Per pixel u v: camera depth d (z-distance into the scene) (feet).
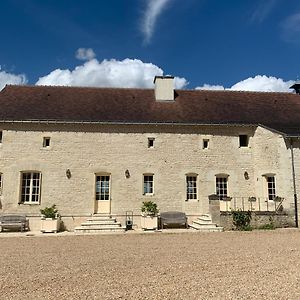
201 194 57.11
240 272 23.61
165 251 32.42
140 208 55.62
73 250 33.45
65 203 54.44
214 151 58.54
